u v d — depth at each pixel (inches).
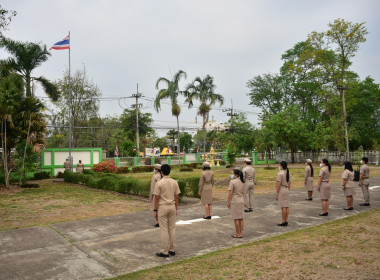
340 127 1360.7
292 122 1485.0
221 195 538.9
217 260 202.4
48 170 934.4
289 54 1782.7
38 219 349.4
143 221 326.6
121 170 1111.6
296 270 180.7
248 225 303.1
